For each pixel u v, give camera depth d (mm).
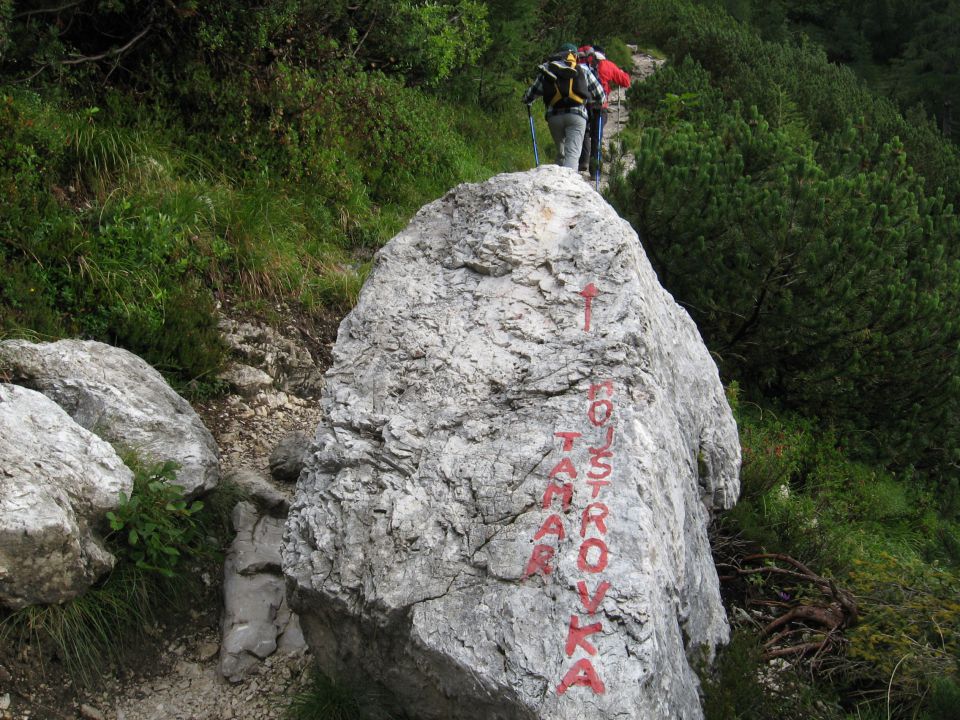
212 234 6305
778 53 20766
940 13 31297
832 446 7531
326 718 3281
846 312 7418
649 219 7781
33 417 3730
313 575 3178
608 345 3436
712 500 4465
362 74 8453
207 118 7246
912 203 8641
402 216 8453
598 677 2674
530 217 3877
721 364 7957
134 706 3508
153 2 6844
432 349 3621
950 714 3564
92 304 5367
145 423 4242
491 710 2838
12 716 3271
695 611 3598
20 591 3398
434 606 2938
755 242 7422
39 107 6148
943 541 5336
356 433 3484
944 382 7723
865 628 4133
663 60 20438
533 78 14852
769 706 3629
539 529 2994
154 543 3789
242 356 5805
